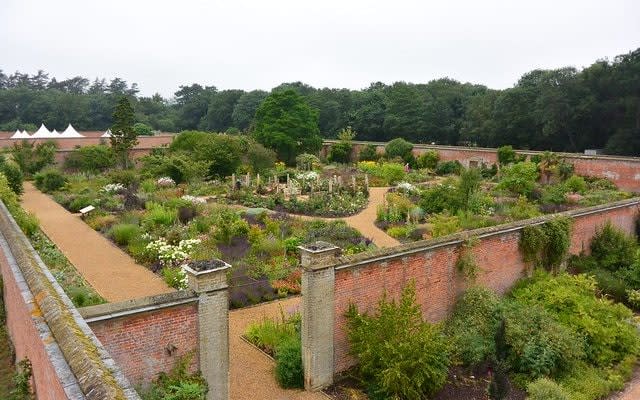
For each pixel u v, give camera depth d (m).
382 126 65.06
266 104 48.44
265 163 37.53
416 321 9.97
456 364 10.66
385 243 19.50
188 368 7.93
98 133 71.12
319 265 9.33
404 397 9.12
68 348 5.34
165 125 86.62
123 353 7.36
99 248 18.16
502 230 13.48
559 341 10.70
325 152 55.50
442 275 11.94
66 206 26.36
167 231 18.97
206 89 104.25
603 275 15.67
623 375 10.95
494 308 11.73
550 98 46.97
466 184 23.80
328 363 9.77
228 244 17.64
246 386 9.55
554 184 32.53
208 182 33.03
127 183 31.42
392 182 36.03
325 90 78.69
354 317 9.95
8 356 9.95
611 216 18.52
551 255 15.17
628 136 42.47
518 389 10.08
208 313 8.00
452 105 65.12
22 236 11.36
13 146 44.66
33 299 7.27
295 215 24.38
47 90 100.38
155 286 14.33
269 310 13.16
